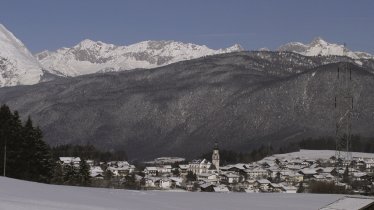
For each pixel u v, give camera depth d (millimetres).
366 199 41719
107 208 42156
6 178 63469
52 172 105250
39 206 38281
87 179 119500
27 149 96438
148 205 48312
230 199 61969
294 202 59938
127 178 170375
